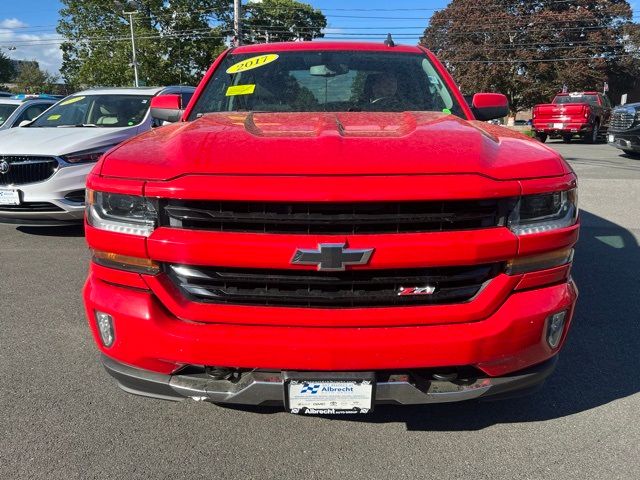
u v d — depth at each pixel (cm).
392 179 213
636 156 1509
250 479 243
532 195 225
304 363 218
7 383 324
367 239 214
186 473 246
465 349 220
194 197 213
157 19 4562
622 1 5441
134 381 237
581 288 485
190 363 223
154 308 226
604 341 380
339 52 394
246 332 221
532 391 248
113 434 275
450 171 217
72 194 623
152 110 396
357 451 262
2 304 453
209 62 4722
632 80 5541
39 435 273
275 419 289
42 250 621
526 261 229
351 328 222
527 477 244
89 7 4478
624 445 266
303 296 222
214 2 4603
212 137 245
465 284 228
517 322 226
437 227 219
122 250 228
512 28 5156
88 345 377
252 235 215
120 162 235
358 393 223
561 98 2339
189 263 219
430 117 299
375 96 359
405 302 225
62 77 4719
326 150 225
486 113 382
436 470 248
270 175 213
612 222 726
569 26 5103
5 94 1786
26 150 618
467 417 290
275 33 6344
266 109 353
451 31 5584
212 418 290
